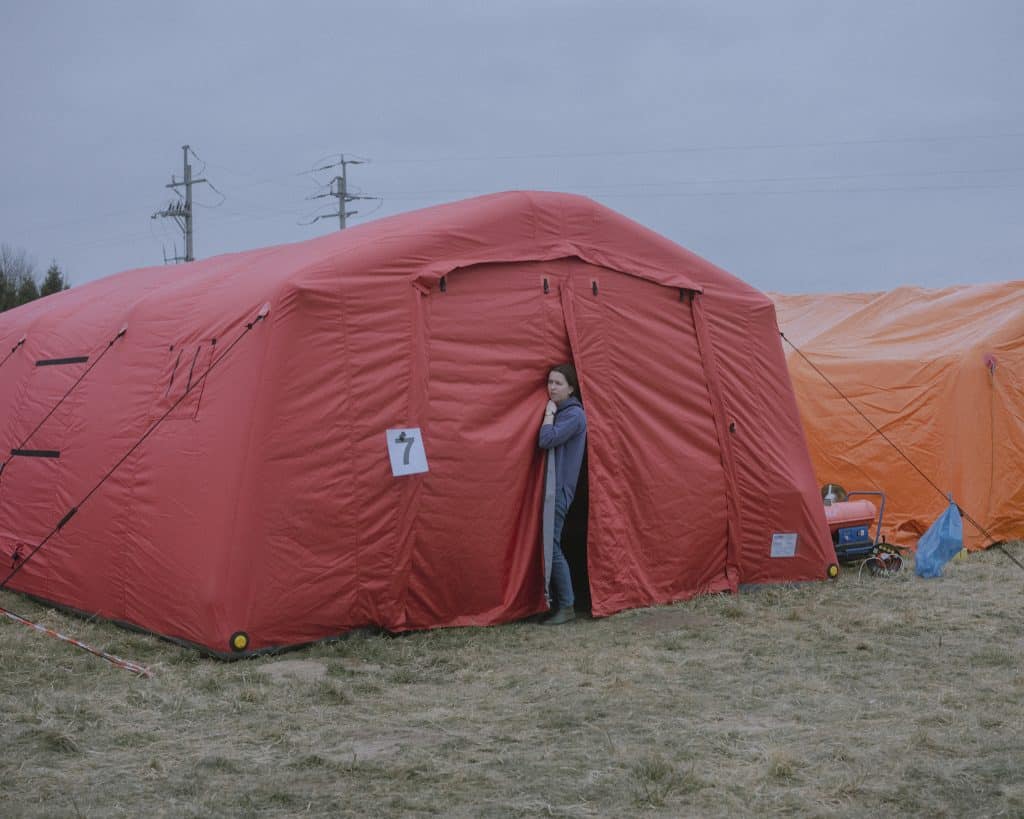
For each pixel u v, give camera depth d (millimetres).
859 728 5340
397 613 7445
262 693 5949
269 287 7293
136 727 5352
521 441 8000
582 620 8094
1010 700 5809
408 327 7508
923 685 6164
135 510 7645
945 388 12031
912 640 7320
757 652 7016
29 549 8859
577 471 8156
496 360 7934
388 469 7352
